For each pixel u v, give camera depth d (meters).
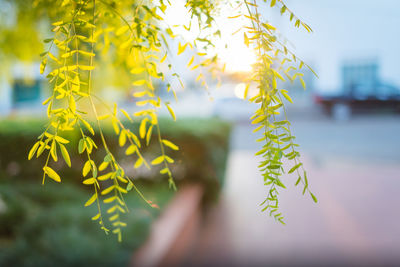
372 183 6.72
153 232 3.10
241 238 4.19
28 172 4.87
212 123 5.54
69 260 2.36
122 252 2.61
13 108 8.99
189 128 4.85
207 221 4.80
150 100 0.76
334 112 16.41
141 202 3.96
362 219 4.80
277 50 0.70
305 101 19.56
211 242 4.08
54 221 2.97
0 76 2.56
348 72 19.59
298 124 15.17
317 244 4.00
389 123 14.82
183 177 4.92
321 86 19.80
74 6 0.82
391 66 18.89
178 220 3.47
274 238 4.19
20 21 2.07
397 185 6.53
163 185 4.85
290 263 3.55
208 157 4.84
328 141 11.59
